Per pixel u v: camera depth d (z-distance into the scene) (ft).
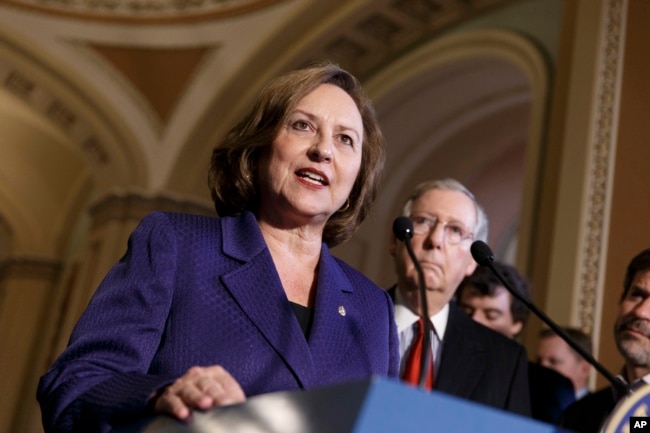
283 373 4.76
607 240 16.26
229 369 4.68
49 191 43.34
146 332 4.63
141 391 3.94
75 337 4.62
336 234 6.20
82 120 33.96
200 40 31.73
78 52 33.17
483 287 12.05
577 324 16.05
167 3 31.73
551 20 22.93
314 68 5.90
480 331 10.27
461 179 31.83
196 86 32.48
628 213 16.11
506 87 27.55
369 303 5.72
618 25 17.75
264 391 4.67
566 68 19.02
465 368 9.70
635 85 16.99
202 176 33.04
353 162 5.70
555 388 11.16
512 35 23.56
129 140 33.55
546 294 16.94
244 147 5.66
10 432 39.34
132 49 32.89
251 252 5.22
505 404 9.70
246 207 5.78
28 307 42.11
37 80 33.06
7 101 38.37
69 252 42.73
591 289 16.15
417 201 10.43
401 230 5.99
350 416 2.79
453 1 25.79
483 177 32.12
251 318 4.88
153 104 33.63
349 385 2.85
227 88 31.48
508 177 32.19
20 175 42.80
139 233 5.12
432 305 10.00
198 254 5.08
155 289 4.80
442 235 10.10
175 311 4.83
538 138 20.74
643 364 9.38
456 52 25.63
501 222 33.47
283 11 29.30
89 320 4.66
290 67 29.81
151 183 33.17
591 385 15.08
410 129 30.22
